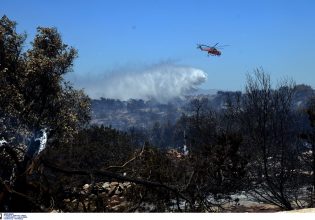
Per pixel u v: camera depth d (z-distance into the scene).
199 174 12.17
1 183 8.27
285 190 14.33
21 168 8.83
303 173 14.57
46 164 8.93
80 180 9.92
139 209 10.76
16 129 23.20
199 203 11.27
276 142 14.45
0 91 24.27
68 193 9.52
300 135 13.98
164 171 11.16
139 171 11.06
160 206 10.85
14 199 8.49
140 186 10.71
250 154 14.54
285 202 13.69
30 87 26.34
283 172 14.11
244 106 15.32
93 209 10.16
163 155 11.90
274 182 14.23
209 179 12.95
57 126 23.78
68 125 25.11
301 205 13.98
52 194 9.13
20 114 24.11
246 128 14.95
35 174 9.31
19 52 27.16
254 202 14.54
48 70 26.34
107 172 9.47
